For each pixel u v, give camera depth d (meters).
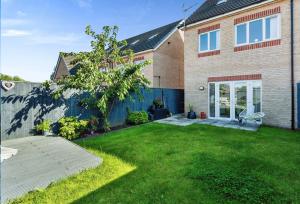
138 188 4.37
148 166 5.58
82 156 6.34
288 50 10.41
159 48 18.34
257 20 11.55
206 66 13.95
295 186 4.28
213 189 4.23
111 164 5.78
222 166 5.39
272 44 10.96
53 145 7.42
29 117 8.71
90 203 3.87
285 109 10.53
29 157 6.14
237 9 12.02
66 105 9.92
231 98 12.79
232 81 12.66
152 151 6.84
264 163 5.54
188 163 5.69
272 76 10.99
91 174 5.11
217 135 8.87
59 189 4.39
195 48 14.55
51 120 9.35
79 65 10.12
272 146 7.07
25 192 4.23
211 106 13.88
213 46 13.62
